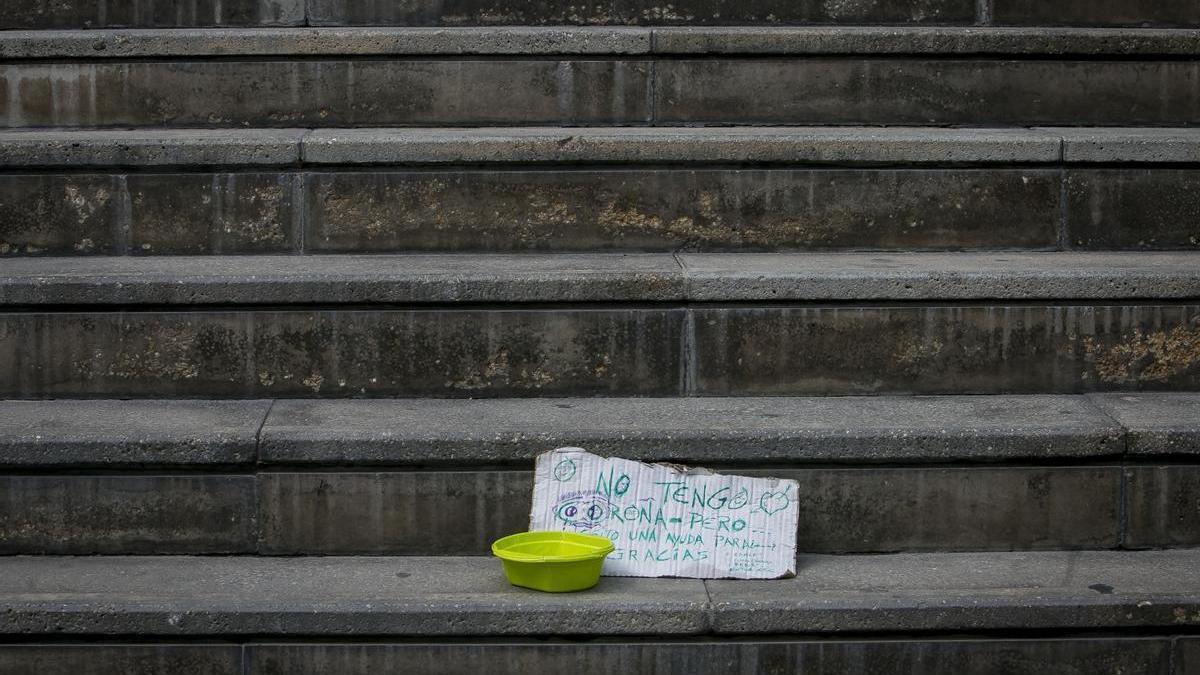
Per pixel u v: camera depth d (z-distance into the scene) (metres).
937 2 5.13
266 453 3.67
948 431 3.69
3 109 4.84
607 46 4.88
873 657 3.42
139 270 4.14
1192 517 3.75
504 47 4.87
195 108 4.86
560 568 3.41
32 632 3.35
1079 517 3.75
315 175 4.46
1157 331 4.07
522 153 4.45
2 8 5.11
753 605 3.38
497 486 3.72
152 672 3.40
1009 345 4.07
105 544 3.71
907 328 4.05
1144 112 4.96
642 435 3.68
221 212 4.46
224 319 4.03
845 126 4.93
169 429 3.72
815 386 4.07
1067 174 4.52
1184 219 4.54
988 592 3.43
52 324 4.03
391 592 3.44
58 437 3.66
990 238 4.53
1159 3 5.13
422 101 4.89
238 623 3.35
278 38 4.84
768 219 4.51
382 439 3.67
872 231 4.52
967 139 4.48
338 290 4.01
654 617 3.37
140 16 5.11
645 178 4.49
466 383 4.06
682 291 4.02
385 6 5.12
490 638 3.39
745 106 4.92
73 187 4.45
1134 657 3.43
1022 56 4.92
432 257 4.42
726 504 3.63
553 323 4.05
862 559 3.71
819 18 5.13
